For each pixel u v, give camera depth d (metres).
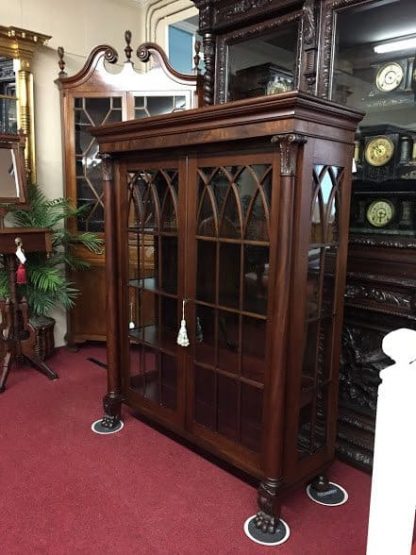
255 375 1.62
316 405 1.72
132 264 2.10
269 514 1.55
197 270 1.77
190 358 1.85
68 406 2.46
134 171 2.00
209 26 2.31
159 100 3.07
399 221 1.88
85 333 3.39
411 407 0.89
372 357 1.97
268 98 1.33
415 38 1.79
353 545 1.50
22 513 1.63
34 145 3.07
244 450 1.67
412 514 0.95
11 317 2.73
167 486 1.79
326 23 1.87
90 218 3.26
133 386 2.19
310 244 1.50
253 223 1.54
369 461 1.90
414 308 1.79
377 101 1.92
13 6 2.91
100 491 1.76
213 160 1.63
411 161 1.83
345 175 1.59
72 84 3.05
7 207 2.70
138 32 3.61
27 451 2.02
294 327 1.50
